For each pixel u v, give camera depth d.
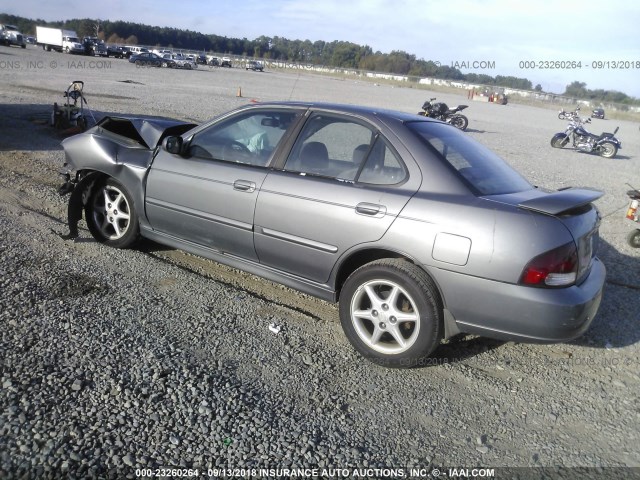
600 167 15.19
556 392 3.57
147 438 2.76
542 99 59.41
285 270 4.16
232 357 3.61
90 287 4.38
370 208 3.62
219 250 4.52
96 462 2.57
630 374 3.86
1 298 4.00
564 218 3.37
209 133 4.65
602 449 3.04
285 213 3.99
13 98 15.50
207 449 2.74
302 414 3.11
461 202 3.44
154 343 3.65
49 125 11.43
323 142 4.04
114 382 3.17
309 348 3.86
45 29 58.28
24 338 3.51
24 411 2.85
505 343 4.18
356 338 3.76
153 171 4.82
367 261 3.88
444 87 65.50
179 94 23.42
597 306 3.56
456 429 3.12
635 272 6.05
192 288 4.61
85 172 5.35
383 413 3.20
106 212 5.26
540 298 3.22
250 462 2.68
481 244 3.29
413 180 3.63
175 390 3.16
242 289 4.77
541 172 12.74
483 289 3.31
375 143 3.84
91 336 3.63
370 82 64.06
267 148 4.29
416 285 3.47
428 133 3.94
